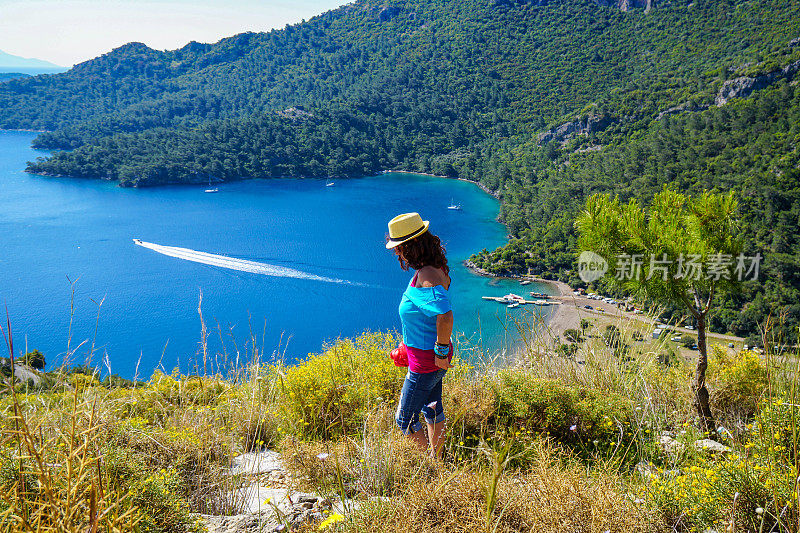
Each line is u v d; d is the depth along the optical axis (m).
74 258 109.69
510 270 96.25
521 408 3.09
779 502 1.72
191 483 2.42
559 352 4.05
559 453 2.54
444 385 3.34
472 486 1.89
